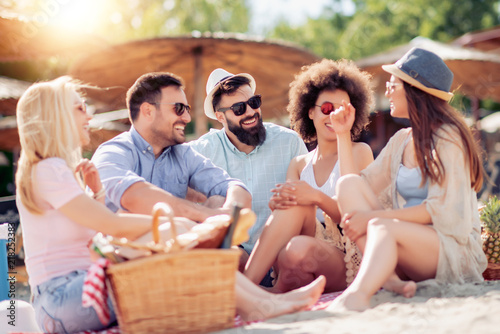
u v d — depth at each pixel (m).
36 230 2.84
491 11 28.09
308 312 2.66
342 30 29.34
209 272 2.46
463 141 3.10
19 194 2.83
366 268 2.79
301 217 3.55
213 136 4.58
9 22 5.71
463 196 3.04
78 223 2.79
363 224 3.04
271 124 4.67
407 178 3.31
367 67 11.81
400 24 27.05
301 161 4.25
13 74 17.94
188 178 4.12
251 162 4.46
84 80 9.84
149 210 3.50
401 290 2.85
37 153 2.83
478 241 3.27
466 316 2.34
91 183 3.07
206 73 10.50
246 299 2.74
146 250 2.46
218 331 2.48
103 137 10.62
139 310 2.37
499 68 11.22
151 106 3.94
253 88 4.62
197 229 2.60
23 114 2.85
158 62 9.61
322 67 4.12
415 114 3.22
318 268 3.47
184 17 23.72
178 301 2.41
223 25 24.47
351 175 3.24
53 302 2.73
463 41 16.19
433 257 3.00
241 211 2.56
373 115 13.83
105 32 19.45
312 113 4.14
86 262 2.88
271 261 3.50
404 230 2.93
